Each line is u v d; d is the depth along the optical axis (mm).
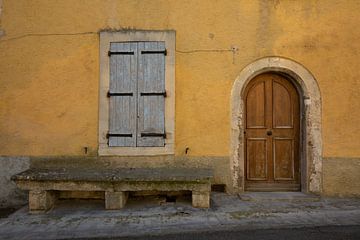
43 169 4992
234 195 5074
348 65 5117
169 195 5137
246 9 5172
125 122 5152
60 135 5176
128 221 4129
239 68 5152
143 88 5164
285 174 5316
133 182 4488
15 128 5207
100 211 4504
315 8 5148
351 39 5133
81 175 4543
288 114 5320
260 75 5332
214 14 5176
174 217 4242
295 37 5141
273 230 3799
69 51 5195
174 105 5137
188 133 5145
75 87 5188
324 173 5082
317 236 3619
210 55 5172
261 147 5320
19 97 5211
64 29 5215
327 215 4297
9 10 5250
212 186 5172
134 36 5172
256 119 5312
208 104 5152
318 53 5133
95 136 5156
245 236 3637
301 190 5246
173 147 5105
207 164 5125
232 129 5133
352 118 5105
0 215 4746
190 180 4426
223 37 5172
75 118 5176
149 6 5191
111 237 3664
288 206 4648
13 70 5223
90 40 5195
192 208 4559
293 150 5312
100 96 5164
